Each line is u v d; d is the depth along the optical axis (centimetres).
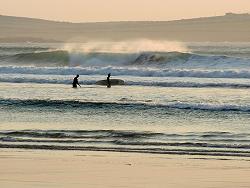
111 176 4616
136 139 6469
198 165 5091
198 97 10962
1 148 5909
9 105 9581
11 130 7100
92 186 4253
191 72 16812
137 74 17450
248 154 5594
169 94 11612
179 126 7462
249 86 13162
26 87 13338
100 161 5256
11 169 4881
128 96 11275
